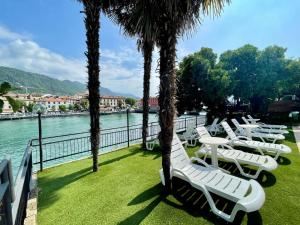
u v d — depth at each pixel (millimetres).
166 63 3309
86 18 4750
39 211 3176
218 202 3334
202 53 13172
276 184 4008
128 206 3242
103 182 4262
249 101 16453
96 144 4934
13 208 1943
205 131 6215
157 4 3166
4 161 1539
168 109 3391
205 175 3682
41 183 4359
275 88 14836
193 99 12688
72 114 53594
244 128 8430
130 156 6371
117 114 60094
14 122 33750
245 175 4422
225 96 13383
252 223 2756
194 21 3629
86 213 3074
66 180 4473
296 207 3139
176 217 2914
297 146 7422
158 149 7336
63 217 2986
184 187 3906
